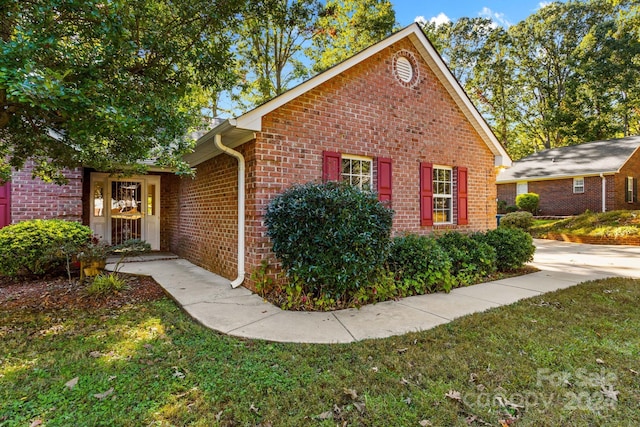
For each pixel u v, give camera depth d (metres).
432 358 2.93
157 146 4.65
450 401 2.32
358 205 4.47
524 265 7.73
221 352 3.11
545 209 19.75
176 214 9.26
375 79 6.38
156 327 3.79
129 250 6.16
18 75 2.58
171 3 4.32
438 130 7.36
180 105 4.67
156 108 3.85
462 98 7.54
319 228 4.36
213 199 6.79
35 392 2.45
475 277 6.12
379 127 6.41
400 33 6.57
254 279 5.04
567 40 25.97
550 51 26.73
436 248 5.63
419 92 7.05
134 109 3.55
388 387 2.50
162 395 2.41
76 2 3.14
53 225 6.36
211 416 2.18
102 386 2.53
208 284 5.66
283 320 3.93
